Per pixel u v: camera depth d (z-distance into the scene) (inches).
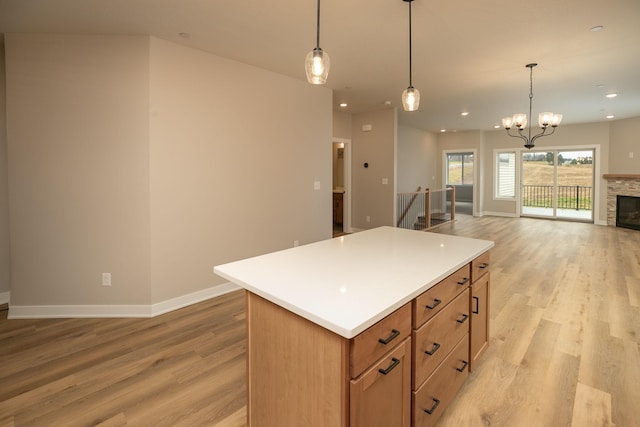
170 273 133.0
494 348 103.1
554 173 370.6
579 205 367.2
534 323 119.8
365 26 118.3
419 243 93.1
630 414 75.0
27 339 109.0
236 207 153.7
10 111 119.1
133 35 122.4
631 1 102.0
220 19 111.7
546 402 79.3
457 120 319.6
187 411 76.7
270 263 73.7
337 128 267.4
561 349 102.4
